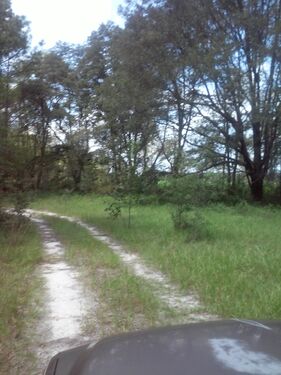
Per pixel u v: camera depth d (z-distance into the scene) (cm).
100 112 4288
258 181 3203
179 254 1071
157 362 217
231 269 886
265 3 2761
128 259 1127
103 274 926
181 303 707
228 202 2992
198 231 1409
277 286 735
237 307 643
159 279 885
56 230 1784
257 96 2728
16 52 3334
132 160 1975
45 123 4728
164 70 2772
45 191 4734
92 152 4547
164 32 2875
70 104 4784
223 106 2831
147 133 3044
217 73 2639
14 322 610
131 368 215
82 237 1520
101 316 640
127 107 2948
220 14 2861
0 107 1842
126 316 632
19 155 1791
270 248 1141
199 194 1568
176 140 3231
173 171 2503
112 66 3519
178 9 2864
